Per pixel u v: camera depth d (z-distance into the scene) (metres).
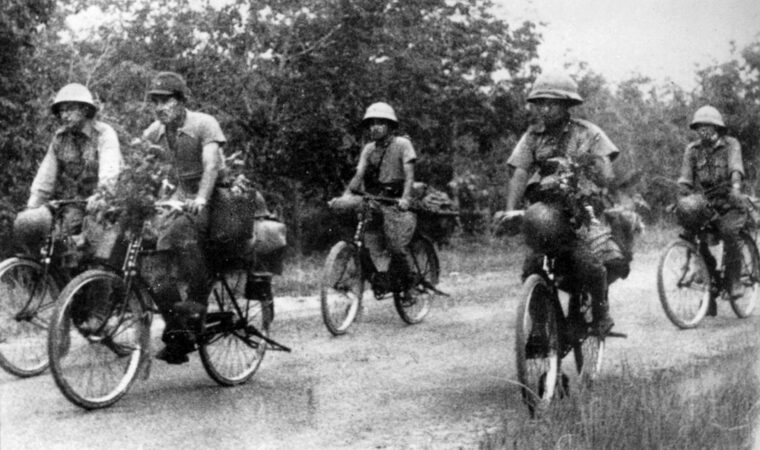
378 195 8.34
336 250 7.94
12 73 12.00
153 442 4.66
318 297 10.22
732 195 8.12
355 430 4.96
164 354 5.59
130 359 5.44
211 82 15.98
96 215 5.39
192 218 5.55
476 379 6.20
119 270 5.39
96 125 6.36
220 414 5.21
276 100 16.61
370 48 17.00
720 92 10.60
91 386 5.30
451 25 17.27
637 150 13.20
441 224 15.51
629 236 5.84
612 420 4.59
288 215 17.28
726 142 8.26
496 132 18.05
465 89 17.47
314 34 16.61
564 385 5.40
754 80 10.45
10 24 11.72
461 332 8.04
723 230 8.13
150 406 5.35
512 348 7.32
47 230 6.07
